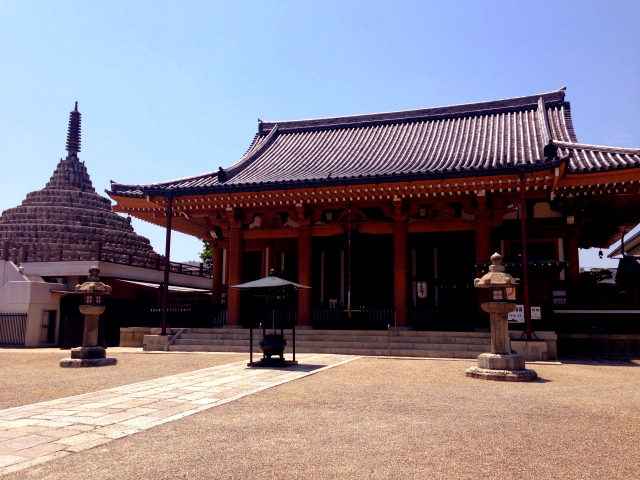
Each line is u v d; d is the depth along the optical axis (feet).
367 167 77.92
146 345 65.77
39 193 146.72
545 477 17.07
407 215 71.51
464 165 67.36
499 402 29.96
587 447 20.53
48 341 91.56
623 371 45.29
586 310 63.62
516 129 85.35
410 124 99.35
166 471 17.52
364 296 84.99
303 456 19.27
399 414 26.61
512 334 57.31
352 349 59.47
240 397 31.19
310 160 89.04
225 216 79.41
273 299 80.53
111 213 149.89
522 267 58.90
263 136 108.68
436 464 18.37
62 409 27.61
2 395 32.81
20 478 16.76
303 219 74.54
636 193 63.52
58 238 129.08
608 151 65.77
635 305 62.13
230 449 20.12
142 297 80.12
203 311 78.48
